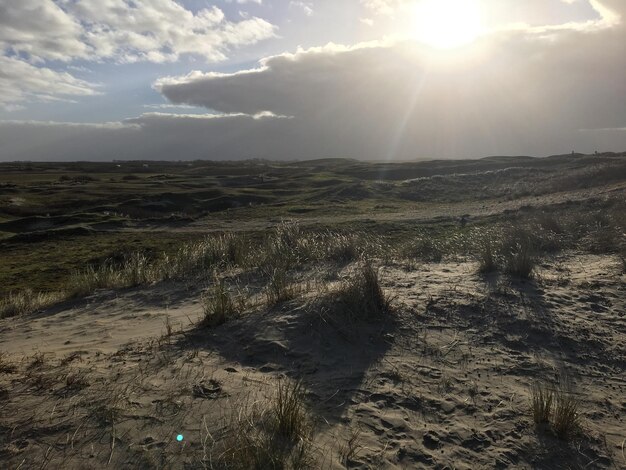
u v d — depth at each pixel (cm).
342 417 340
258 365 429
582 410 363
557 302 594
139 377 391
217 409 335
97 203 4481
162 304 752
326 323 504
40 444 293
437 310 558
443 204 3931
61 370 412
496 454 307
